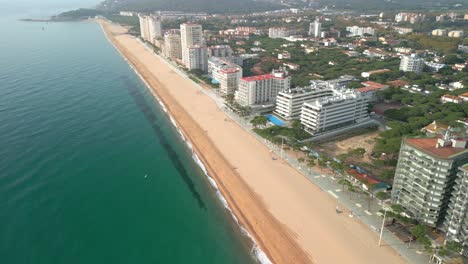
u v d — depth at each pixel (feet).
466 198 302.86
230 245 344.28
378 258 311.88
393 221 358.84
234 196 419.13
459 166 321.93
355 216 368.89
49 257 323.98
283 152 522.06
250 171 467.93
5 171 456.86
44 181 441.68
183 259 326.85
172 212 393.91
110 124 638.12
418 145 344.69
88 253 330.34
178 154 535.19
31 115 654.12
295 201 398.62
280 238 343.67
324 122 586.86
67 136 573.74
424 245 318.45
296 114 650.43
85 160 499.92
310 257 318.04
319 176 451.53
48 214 380.99
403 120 648.38
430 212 339.16
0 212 378.73
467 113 632.79
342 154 495.00
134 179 458.50
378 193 388.37
